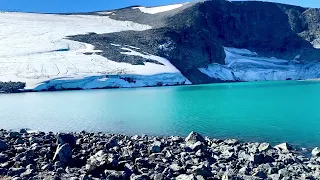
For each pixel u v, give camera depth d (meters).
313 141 27.70
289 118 40.50
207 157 19.86
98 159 16.94
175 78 130.62
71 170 16.08
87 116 43.69
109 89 103.06
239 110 48.34
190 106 53.66
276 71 184.12
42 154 18.12
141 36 170.50
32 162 16.75
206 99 65.19
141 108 51.59
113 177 14.88
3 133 26.27
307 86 103.69
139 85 116.56
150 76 122.06
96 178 14.96
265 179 15.99
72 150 19.73
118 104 57.91
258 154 19.77
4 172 14.88
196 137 25.02
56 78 104.31
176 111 47.75
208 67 168.88
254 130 32.91
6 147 19.16
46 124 37.78
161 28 179.12
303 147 25.42
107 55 136.25
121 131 33.09
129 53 143.62
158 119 40.44
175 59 157.25
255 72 179.50
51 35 159.75
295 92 78.88
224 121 38.62
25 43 143.50
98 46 147.25
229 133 31.53
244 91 85.38
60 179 14.27
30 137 22.89
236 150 22.55
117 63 129.25
